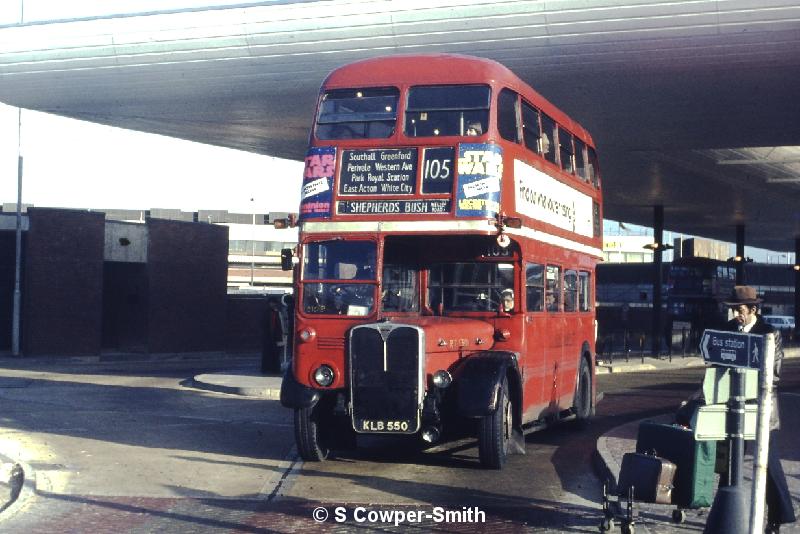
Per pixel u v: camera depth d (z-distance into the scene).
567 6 24.91
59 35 29.80
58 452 14.03
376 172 12.80
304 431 13.04
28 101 32.47
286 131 36.44
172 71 29.33
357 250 12.75
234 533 9.02
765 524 8.67
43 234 38.59
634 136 34.69
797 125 32.06
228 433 16.33
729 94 28.05
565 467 13.34
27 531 9.05
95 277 39.97
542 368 14.75
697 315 58.97
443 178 12.59
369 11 26.45
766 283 90.44
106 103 32.09
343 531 9.16
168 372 31.83
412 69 13.02
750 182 48.47
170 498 10.74
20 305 39.84
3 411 19.30
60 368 34.06
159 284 42.66
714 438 7.98
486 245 13.73
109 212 75.94
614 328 72.12
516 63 26.31
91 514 9.85
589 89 27.83
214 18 28.06
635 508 10.10
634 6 24.39
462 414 12.25
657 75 26.39
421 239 13.38
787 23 23.72
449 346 12.60
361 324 12.47
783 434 16.05
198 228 44.69
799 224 70.19
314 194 12.98
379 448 14.88
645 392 26.58
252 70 28.66
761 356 7.28
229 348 48.03
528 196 13.88
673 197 55.00
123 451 14.19
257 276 86.94
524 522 9.66
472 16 25.67
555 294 15.65
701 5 23.94
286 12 27.31
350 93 13.12
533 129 14.41
